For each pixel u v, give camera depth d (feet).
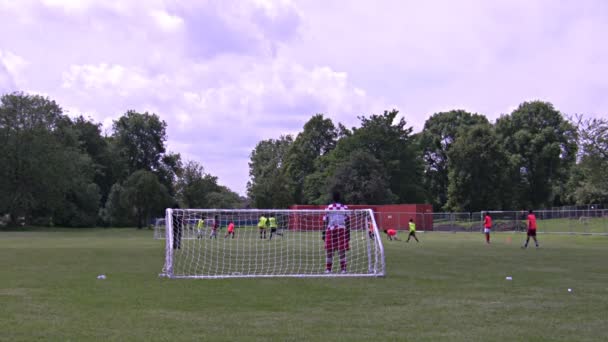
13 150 204.64
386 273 46.68
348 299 31.76
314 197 258.16
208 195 277.44
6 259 58.54
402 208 185.47
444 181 292.20
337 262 57.52
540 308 28.86
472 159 244.01
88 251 72.90
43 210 235.40
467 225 173.27
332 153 256.52
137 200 223.51
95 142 286.66
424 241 114.21
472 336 22.20
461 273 46.70
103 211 253.03
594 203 205.26
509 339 21.72
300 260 60.03
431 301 31.14
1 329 22.53
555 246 93.09
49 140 211.00
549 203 273.54
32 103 211.20
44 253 68.64
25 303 28.96
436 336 22.15
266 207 259.19
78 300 30.25
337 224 48.16
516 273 46.78
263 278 42.57
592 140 146.10
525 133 261.44
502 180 245.86
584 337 22.18
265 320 25.23
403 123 250.78
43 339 20.89
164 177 308.19
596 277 43.73
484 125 253.03
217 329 23.13
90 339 20.98
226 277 42.70
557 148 255.70
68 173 216.33
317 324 24.39
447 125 289.74
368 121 250.78
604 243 104.58
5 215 228.43
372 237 64.85
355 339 21.49
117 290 34.45
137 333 22.16
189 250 75.05
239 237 111.14
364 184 218.18
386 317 26.18
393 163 240.94
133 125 306.14
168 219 45.27
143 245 90.02
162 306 28.78
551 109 267.80
